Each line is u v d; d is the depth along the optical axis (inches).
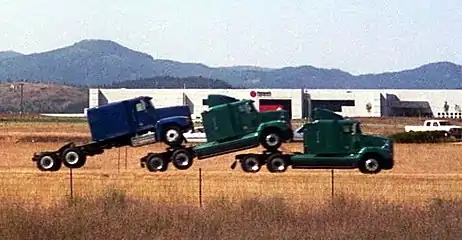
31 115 6254.9
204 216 840.3
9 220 781.9
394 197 1098.1
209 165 1829.5
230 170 1647.4
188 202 1021.2
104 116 1551.4
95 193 1081.4
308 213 885.8
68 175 1470.2
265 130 1477.6
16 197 1061.8
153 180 1376.7
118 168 1740.9
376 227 781.9
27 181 1368.1
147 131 1550.2
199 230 771.4
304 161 1464.1
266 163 1482.5
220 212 875.4
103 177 1437.0
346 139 1471.5
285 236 741.3
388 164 1476.4
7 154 2247.8
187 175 1459.2
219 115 1487.5
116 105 1551.4
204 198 1076.5
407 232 762.8
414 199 1069.1
